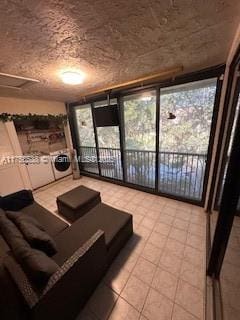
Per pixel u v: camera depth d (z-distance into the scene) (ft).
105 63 5.79
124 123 10.79
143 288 4.73
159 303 4.33
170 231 7.02
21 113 11.14
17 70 5.84
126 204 9.48
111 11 3.09
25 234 4.09
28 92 9.52
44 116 12.29
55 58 5.07
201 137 8.37
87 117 13.62
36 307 2.92
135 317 4.06
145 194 10.60
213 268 4.81
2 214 5.04
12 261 3.43
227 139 6.39
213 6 3.10
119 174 12.89
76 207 7.41
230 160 3.65
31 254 3.38
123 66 6.22
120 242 5.93
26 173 11.65
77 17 3.19
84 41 4.16
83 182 13.73
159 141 9.27
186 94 8.12
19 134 11.76
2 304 2.75
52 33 3.70
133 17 3.33
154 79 7.89
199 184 9.20
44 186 12.96
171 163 9.84
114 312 4.18
